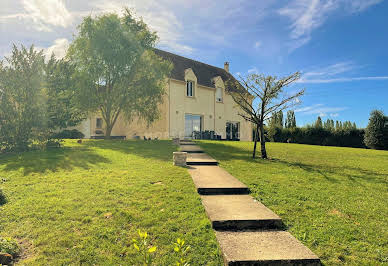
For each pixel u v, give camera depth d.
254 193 6.25
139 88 20.34
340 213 5.15
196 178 7.45
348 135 26.56
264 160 11.66
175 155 9.87
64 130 26.58
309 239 4.00
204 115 28.03
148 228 4.27
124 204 5.32
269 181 7.49
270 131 25.48
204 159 10.94
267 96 12.13
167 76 23.70
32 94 13.61
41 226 4.33
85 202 5.41
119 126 31.50
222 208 5.01
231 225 4.30
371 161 12.30
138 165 9.67
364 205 5.64
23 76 13.34
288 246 3.64
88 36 20.11
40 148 14.04
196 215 4.79
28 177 7.48
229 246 3.60
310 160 12.18
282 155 13.72
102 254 3.54
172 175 7.93
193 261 3.41
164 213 4.83
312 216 4.93
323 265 3.35
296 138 29.83
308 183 7.45
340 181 7.81
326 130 27.91
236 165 10.11
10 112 13.14
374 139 23.48
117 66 20.44
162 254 3.55
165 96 24.48
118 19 20.77
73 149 14.11
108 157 11.44
